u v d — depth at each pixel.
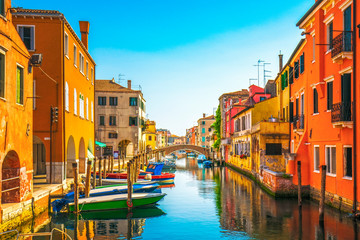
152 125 72.44
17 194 12.23
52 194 15.68
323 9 14.63
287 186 18.00
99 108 42.91
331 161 13.94
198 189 23.61
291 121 21.62
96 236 12.23
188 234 12.13
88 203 15.79
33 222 13.18
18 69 12.74
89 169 16.55
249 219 13.70
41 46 18.02
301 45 18.48
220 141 52.47
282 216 13.67
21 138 12.52
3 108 11.06
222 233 11.96
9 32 11.66
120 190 18.20
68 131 19.08
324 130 14.46
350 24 12.36
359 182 11.51
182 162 67.44
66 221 14.36
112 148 43.00
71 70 20.06
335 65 13.43
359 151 11.54
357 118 11.69
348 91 12.44
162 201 18.73
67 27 19.09
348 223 11.72
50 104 17.83
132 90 43.84
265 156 23.36
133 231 12.78
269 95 35.69
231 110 42.84
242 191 21.72
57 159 17.67
